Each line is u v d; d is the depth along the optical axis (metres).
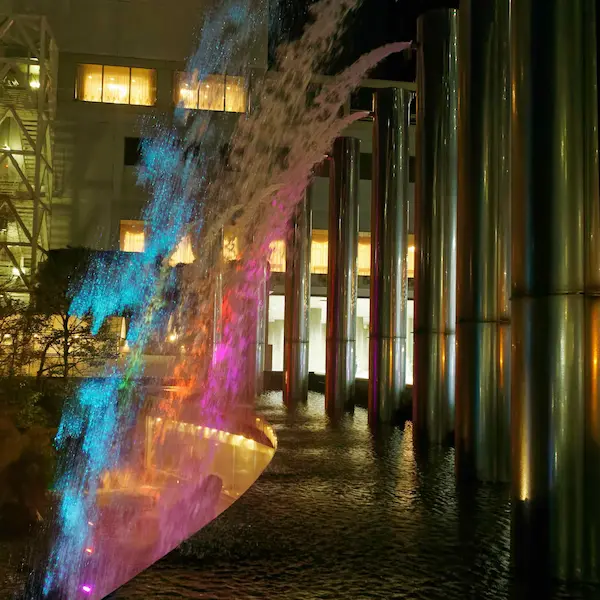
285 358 19.34
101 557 11.42
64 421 22.03
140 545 12.05
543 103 3.92
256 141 34.22
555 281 3.89
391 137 13.25
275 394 22.02
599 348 3.87
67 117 33.59
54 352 30.23
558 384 3.87
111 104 33.72
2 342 23.39
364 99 35.66
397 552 4.21
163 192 33.84
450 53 9.81
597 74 3.92
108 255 29.36
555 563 3.81
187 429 17.45
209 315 28.25
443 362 9.76
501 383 6.89
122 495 16.62
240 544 4.34
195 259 32.94
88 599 9.81
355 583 3.63
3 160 31.17
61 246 33.19
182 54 34.31
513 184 4.12
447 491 6.20
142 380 28.19
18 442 18.48
